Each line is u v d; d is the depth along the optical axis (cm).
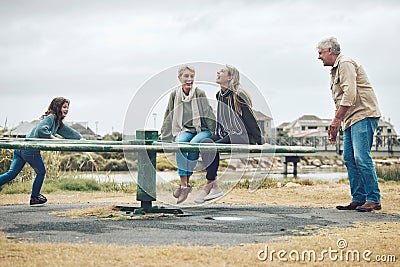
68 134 686
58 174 1092
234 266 354
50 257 367
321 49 644
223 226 497
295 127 6819
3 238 427
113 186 975
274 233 462
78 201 731
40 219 537
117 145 553
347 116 637
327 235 454
